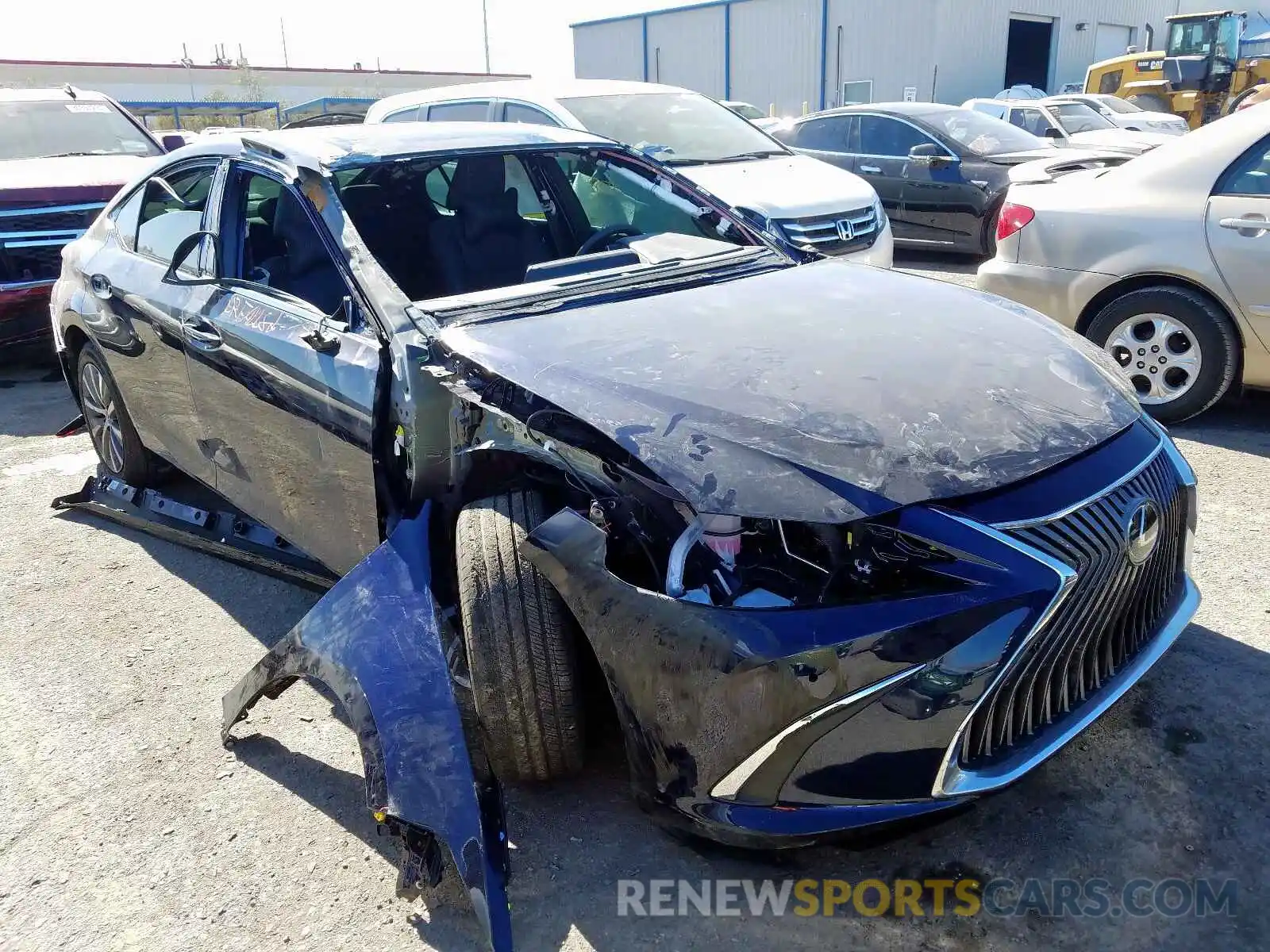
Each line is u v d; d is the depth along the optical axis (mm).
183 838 2623
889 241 7316
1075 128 15180
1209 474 4414
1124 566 2213
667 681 2088
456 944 2236
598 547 2227
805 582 2070
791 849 2324
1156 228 4836
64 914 2393
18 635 3691
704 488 2076
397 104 8492
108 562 4270
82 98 8578
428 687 2377
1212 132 4809
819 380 2383
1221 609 3301
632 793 2383
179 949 2275
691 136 7777
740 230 3807
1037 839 2396
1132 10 30922
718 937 2207
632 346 2607
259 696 2834
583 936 2236
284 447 3219
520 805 2645
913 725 1949
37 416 6445
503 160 3881
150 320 3824
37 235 6805
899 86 26359
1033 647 1999
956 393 2357
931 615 1948
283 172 3330
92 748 3012
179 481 4996
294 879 2465
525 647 2367
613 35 33062
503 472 2729
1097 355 2805
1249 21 26531
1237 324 4699
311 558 3479
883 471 2080
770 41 28844
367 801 2295
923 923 2199
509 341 2660
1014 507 2072
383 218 3674
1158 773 2566
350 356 2850
